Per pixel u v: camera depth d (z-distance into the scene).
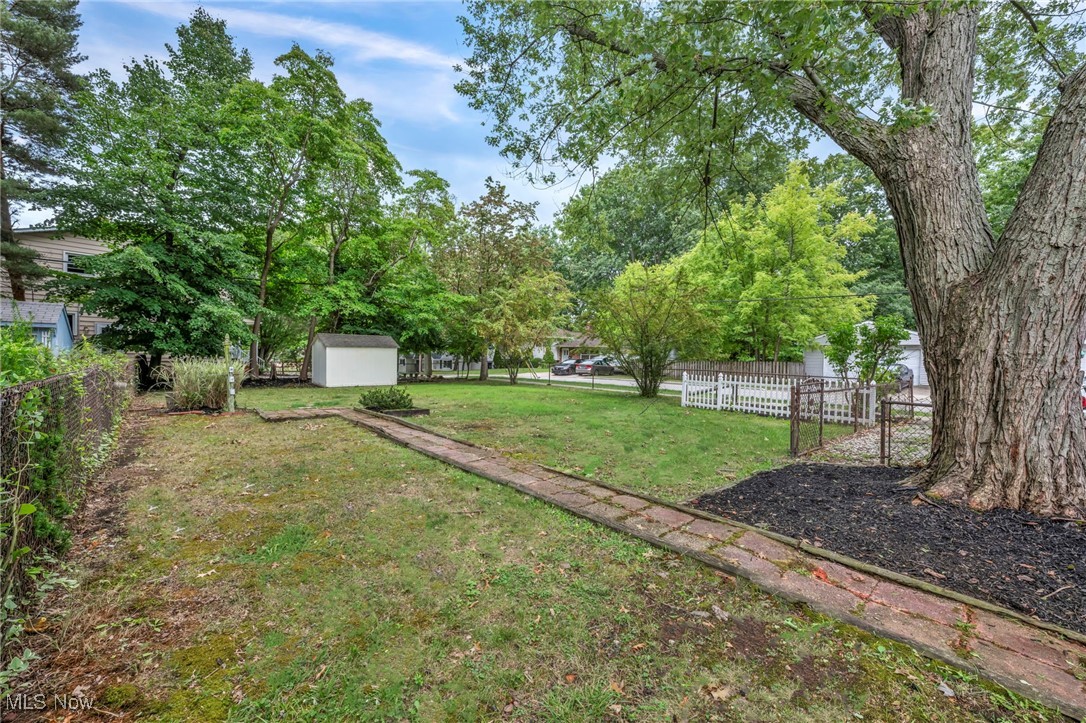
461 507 3.78
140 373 13.19
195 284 14.17
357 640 2.06
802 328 15.52
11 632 1.82
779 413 9.41
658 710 1.70
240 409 9.03
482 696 1.75
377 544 3.05
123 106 13.54
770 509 3.82
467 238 21.06
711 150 5.79
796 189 15.09
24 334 4.03
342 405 10.16
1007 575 2.65
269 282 17.84
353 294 17.20
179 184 13.86
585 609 2.35
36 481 2.35
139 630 2.07
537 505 3.86
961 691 1.78
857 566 2.78
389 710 1.68
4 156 13.57
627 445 6.41
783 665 1.94
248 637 2.06
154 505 3.66
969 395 3.67
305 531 3.22
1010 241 3.53
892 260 23.41
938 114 3.76
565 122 5.40
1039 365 3.38
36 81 13.80
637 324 12.61
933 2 3.18
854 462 5.69
